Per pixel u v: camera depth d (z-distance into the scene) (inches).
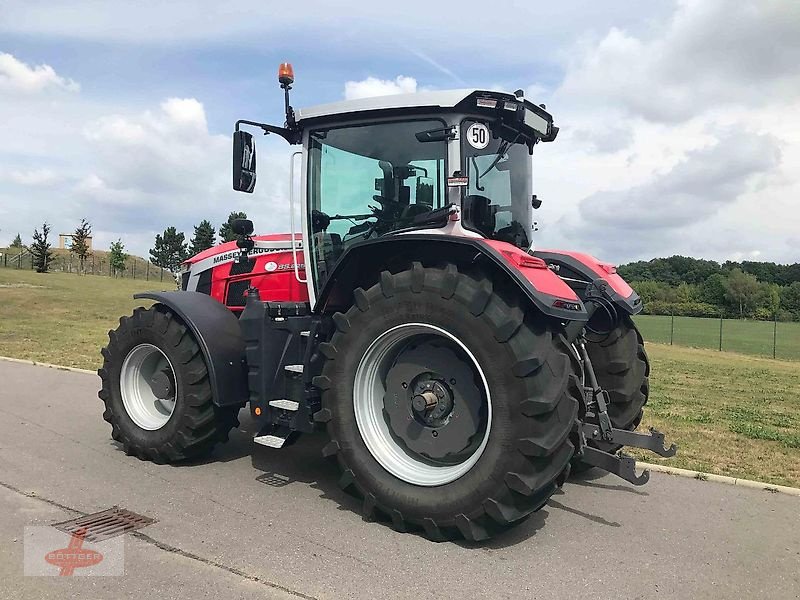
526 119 158.7
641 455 213.8
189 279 227.8
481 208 156.8
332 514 149.4
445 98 149.6
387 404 149.8
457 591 113.7
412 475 140.2
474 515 130.2
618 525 148.9
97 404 269.7
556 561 127.7
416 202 156.7
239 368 183.5
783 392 423.2
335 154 169.8
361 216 165.9
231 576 116.5
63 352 451.5
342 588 113.3
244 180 171.3
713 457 213.9
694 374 526.0
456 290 133.6
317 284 176.2
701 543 139.6
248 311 172.1
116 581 113.7
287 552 127.5
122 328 195.6
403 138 158.7
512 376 127.6
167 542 130.9
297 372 166.1
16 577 114.4
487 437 130.5
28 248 1930.4
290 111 171.3
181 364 181.2
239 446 210.7
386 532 139.3
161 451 184.5
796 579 123.4
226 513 148.4
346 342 147.3
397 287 141.1
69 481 169.2
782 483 184.7
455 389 141.3
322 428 159.6
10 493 158.1
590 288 175.5
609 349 188.1
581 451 149.4
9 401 274.4
